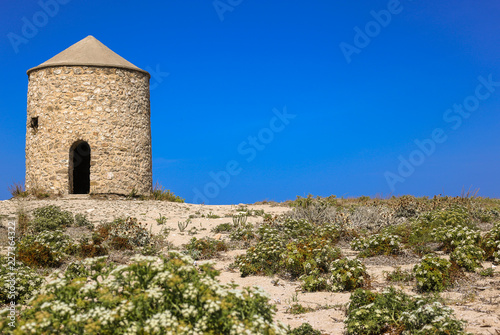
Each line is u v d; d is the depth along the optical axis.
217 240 13.58
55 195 22.67
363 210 17.22
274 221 15.88
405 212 17.47
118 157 23.42
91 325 4.34
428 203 19.03
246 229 14.84
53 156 22.95
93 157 22.95
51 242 11.93
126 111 23.88
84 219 16.16
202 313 4.70
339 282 8.80
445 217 14.45
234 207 23.03
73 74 23.12
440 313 5.66
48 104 23.23
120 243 12.93
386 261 10.82
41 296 4.89
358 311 6.36
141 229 13.74
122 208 19.83
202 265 5.66
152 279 5.18
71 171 23.25
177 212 19.92
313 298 8.38
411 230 13.65
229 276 10.24
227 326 4.57
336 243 13.52
